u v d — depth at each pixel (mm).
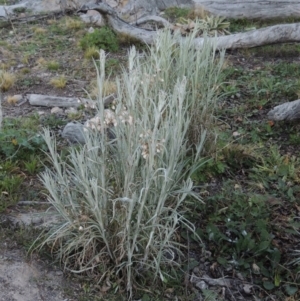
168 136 3207
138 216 2938
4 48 7781
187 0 9703
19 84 6426
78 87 6367
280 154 4719
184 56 4371
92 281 3201
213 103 4457
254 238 3609
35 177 4203
